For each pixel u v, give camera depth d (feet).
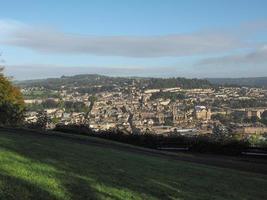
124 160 65.77
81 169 44.27
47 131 124.16
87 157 59.26
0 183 28.58
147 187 41.68
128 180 43.70
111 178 42.45
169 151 118.01
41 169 37.73
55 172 37.83
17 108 159.63
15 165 36.47
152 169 59.41
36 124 147.33
